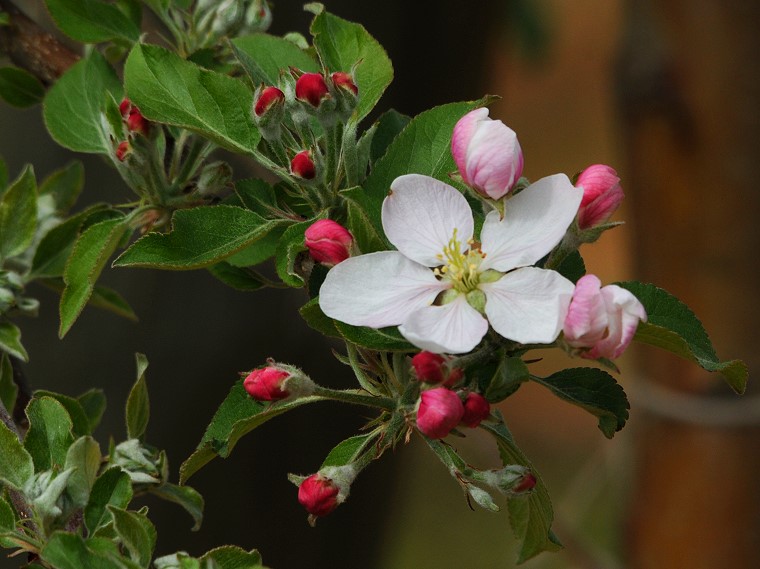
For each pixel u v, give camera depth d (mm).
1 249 651
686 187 905
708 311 916
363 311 561
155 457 618
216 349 899
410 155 582
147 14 680
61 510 577
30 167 651
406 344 561
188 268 585
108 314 891
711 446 928
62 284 659
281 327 900
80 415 619
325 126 582
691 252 916
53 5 650
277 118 583
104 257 608
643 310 547
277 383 564
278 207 608
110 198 891
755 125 870
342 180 587
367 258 564
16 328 637
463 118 565
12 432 579
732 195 890
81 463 578
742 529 938
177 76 599
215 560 568
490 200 563
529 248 562
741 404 915
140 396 619
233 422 581
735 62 866
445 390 552
